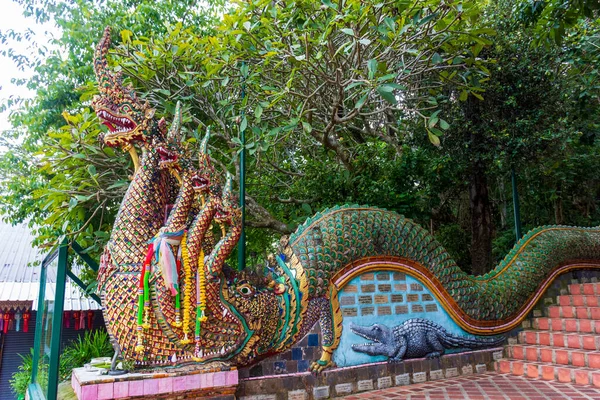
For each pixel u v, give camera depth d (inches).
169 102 318.0
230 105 330.3
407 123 449.7
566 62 402.9
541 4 330.0
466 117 403.2
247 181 429.7
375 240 275.9
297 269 244.1
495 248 549.3
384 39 266.4
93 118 285.9
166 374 181.2
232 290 212.5
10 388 468.8
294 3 269.7
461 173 428.5
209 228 214.1
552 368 269.0
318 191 391.2
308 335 240.7
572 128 386.0
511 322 325.4
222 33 298.2
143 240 193.2
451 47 297.0
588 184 526.3
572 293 353.1
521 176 464.1
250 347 212.5
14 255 483.8
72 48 383.2
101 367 209.3
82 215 300.8
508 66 382.6
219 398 193.2
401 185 406.3
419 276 289.9
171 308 190.1
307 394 231.0
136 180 197.5
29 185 351.6
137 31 378.6
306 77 308.2
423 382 272.2
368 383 252.4
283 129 279.0
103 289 190.7
